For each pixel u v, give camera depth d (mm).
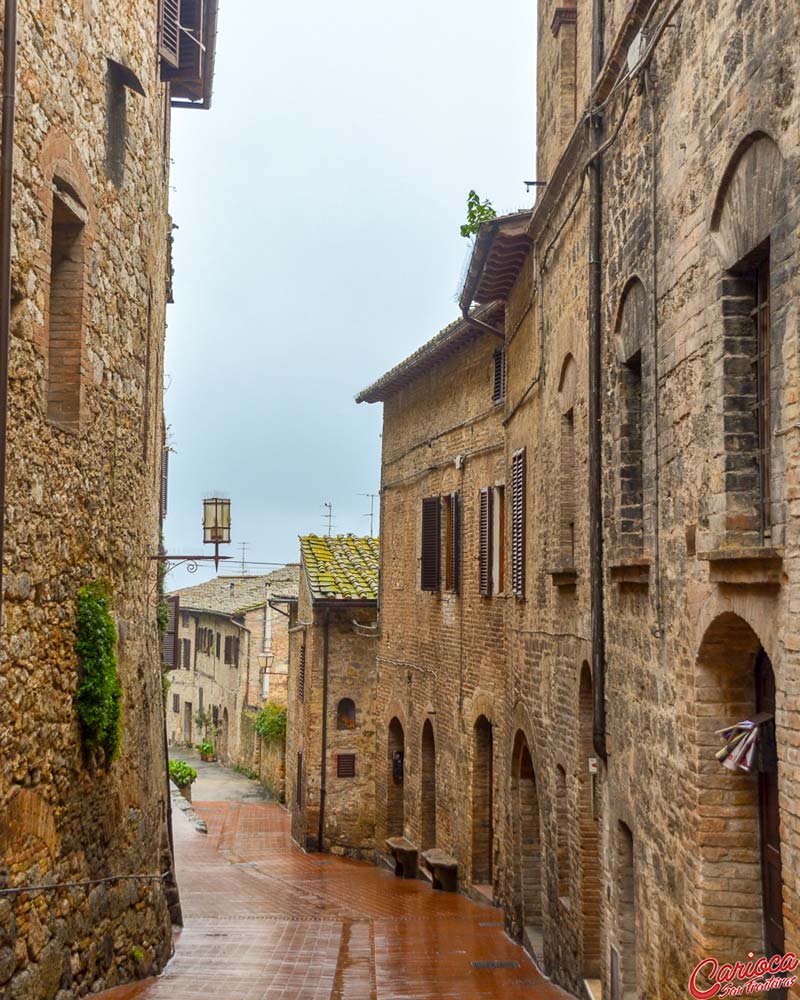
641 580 8977
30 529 8000
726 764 6898
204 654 49219
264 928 15094
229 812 32625
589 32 11875
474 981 12141
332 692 26547
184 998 9664
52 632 8547
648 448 8898
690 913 7531
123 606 10859
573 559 12367
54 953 8398
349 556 29172
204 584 53031
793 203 5664
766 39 6066
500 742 16609
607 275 10320
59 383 9117
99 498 9852
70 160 8688
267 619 40344
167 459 22281
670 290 8164
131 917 10617
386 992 11172
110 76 9859
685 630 7750
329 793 26281
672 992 7973
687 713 7664
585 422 11312
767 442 6691
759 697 7422
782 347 5848
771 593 6086
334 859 25438
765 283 6750
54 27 8266
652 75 8594
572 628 11938
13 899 7637
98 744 9602
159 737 13773
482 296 16531
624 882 9781
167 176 16031
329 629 26750
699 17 7363
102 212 9727
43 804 8305
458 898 18328
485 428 18062
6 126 7016
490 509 17297
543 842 13391
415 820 22016
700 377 7383
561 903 12234
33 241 7859
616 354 10016
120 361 10562
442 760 20172
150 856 11727
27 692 7969
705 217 7230
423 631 21797
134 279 11094
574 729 11750
